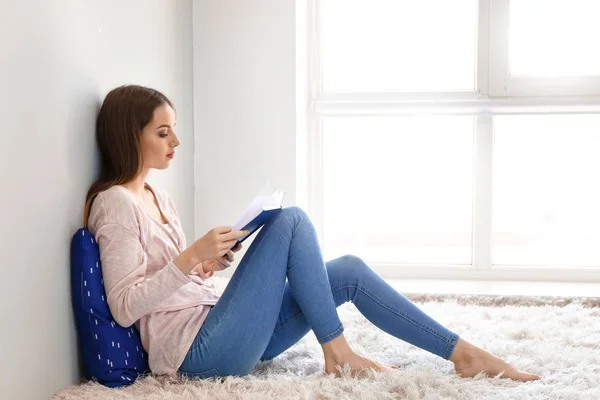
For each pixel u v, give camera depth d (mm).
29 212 1495
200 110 2975
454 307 2604
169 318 1709
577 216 3195
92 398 1541
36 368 1530
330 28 3270
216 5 2938
